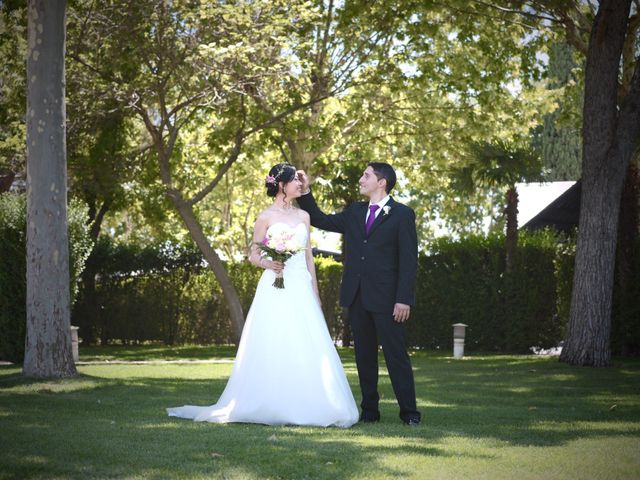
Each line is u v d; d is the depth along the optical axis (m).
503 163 17.69
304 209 6.50
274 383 5.87
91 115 16.70
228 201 30.34
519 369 11.87
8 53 15.89
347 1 15.78
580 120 17.31
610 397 8.20
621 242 15.20
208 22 15.45
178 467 4.20
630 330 15.10
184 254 21.09
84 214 14.28
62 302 9.49
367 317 6.13
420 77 18.11
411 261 5.95
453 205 22.50
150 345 20.84
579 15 14.38
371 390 6.20
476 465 4.34
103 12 15.53
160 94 16.73
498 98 19.19
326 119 20.88
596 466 4.35
